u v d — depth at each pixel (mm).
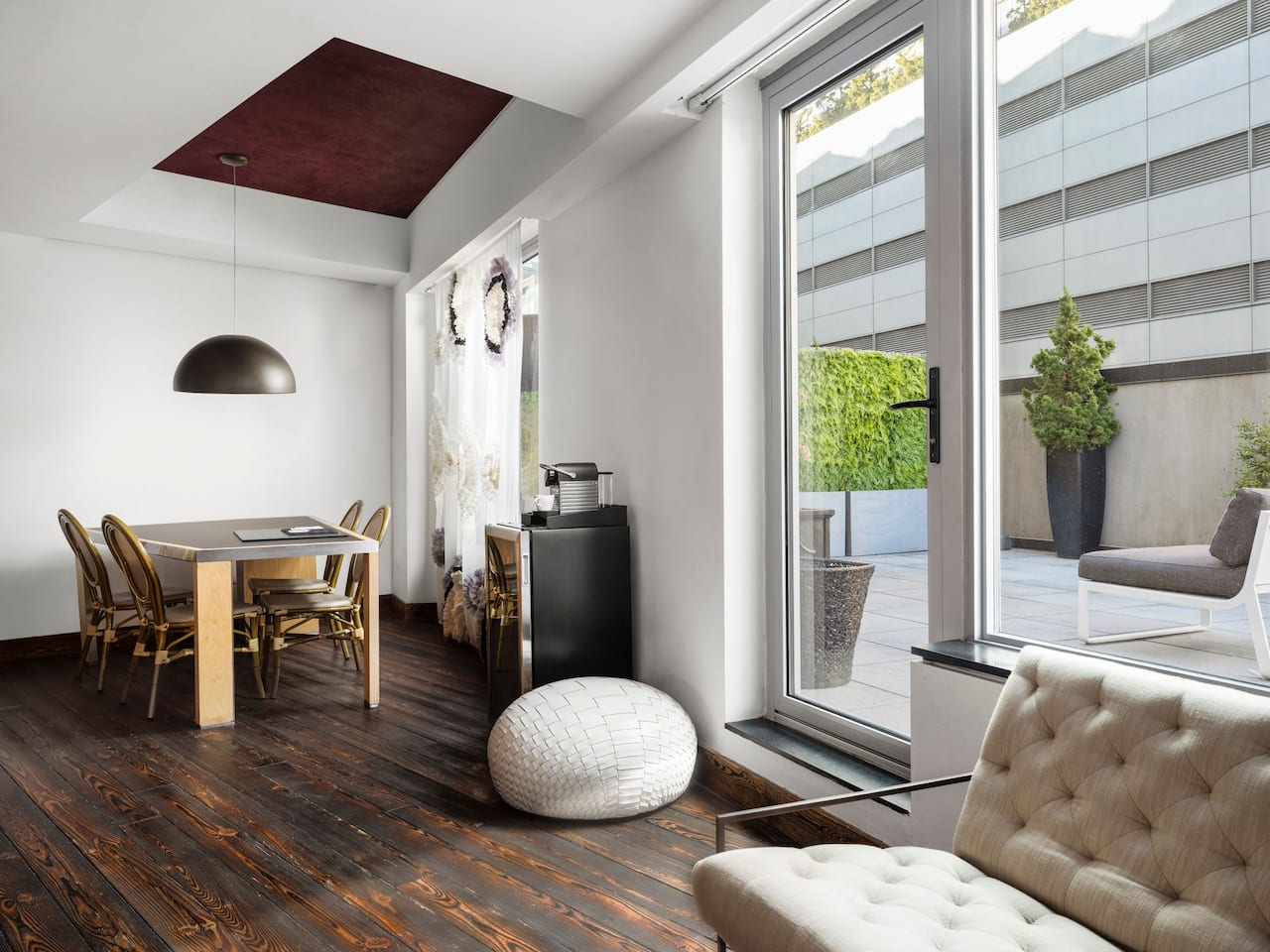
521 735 2830
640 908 2227
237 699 4285
